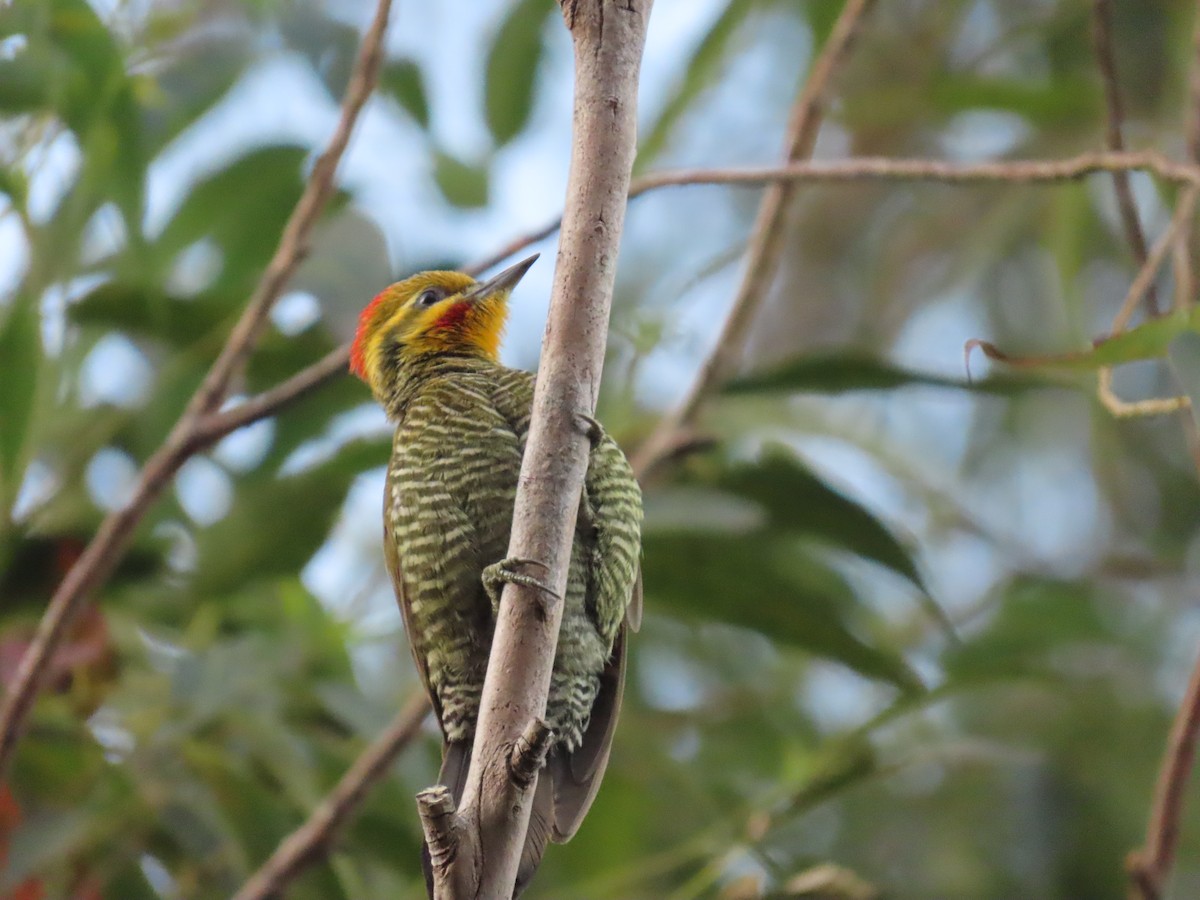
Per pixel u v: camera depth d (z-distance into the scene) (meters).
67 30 9.84
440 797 5.96
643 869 10.50
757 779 12.39
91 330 11.40
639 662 13.49
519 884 8.01
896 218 16.83
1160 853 7.85
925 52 15.70
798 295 16.89
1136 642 11.66
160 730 9.95
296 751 10.39
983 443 15.05
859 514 9.78
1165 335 7.23
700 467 10.29
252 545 10.54
